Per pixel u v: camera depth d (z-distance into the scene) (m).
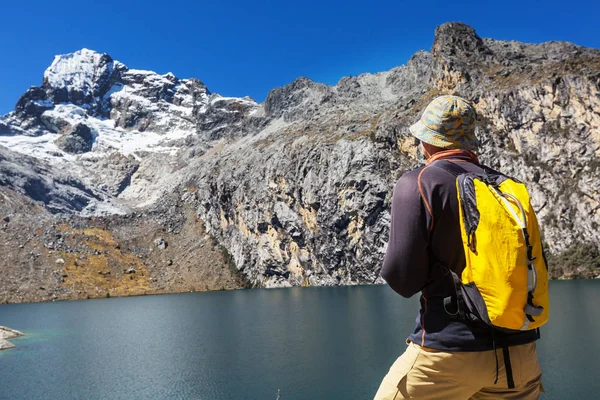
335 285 112.94
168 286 125.56
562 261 92.38
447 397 3.97
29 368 36.19
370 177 109.62
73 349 43.84
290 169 126.00
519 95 109.06
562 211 97.69
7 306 101.31
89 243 138.25
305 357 34.66
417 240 3.93
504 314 3.55
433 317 4.00
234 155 166.50
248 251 132.38
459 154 4.28
